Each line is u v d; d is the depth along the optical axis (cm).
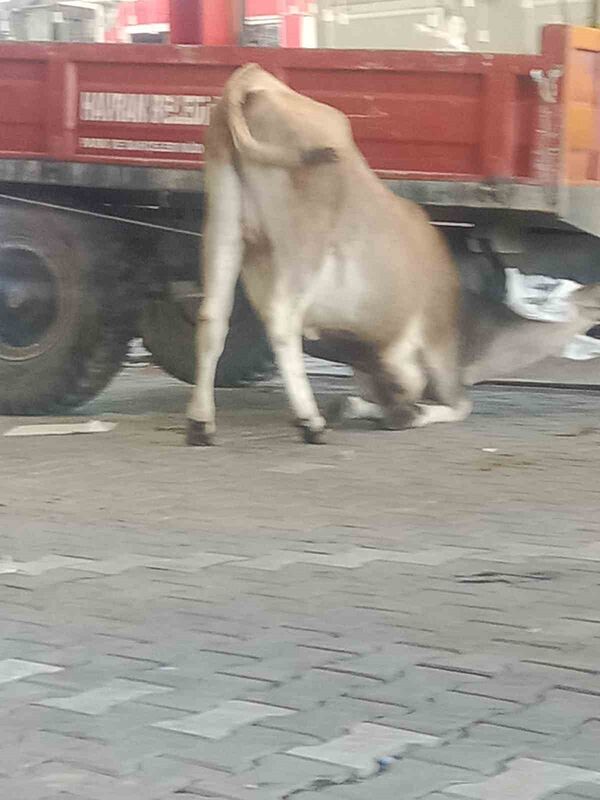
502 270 1246
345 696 834
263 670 866
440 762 732
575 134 1175
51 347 1263
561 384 1377
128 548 983
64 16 1413
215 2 1310
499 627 897
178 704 822
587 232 1192
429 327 1200
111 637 892
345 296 1170
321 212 1154
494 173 1175
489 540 991
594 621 902
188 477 1099
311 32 1305
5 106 1262
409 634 891
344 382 1423
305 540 992
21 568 959
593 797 689
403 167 1191
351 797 690
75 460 1139
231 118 1151
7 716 807
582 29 1172
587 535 998
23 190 1277
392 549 979
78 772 725
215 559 968
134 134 1234
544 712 805
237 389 1388
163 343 1364
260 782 709
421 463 1128
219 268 1166
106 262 1259
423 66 1182
